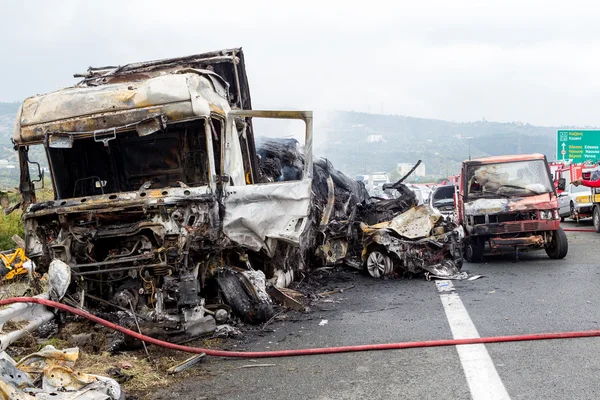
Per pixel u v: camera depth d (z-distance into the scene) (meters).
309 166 8.77
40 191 8.77
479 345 6.67
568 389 5.16
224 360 6.58
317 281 11.70
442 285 10.89
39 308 6.85
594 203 20.41
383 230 11.83
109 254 7.87
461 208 14.20
